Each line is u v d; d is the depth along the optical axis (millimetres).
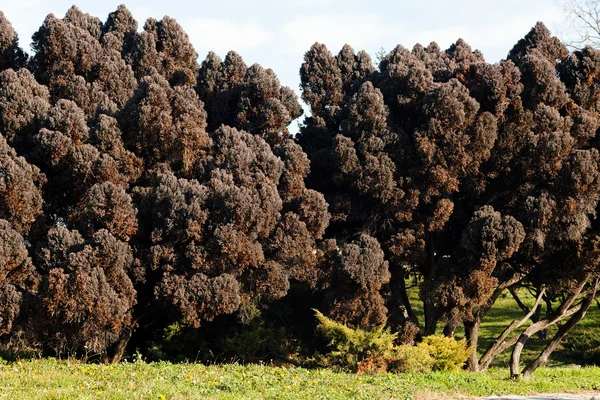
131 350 26797
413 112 27781
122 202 22297
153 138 25219
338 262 24297
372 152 26312
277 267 23797
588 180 23594
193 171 25531
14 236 21141
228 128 25469
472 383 19781
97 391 13859
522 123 26141
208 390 14648
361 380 18281
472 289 24312
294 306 28453
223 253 22594
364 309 24359
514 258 25500
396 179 26484
